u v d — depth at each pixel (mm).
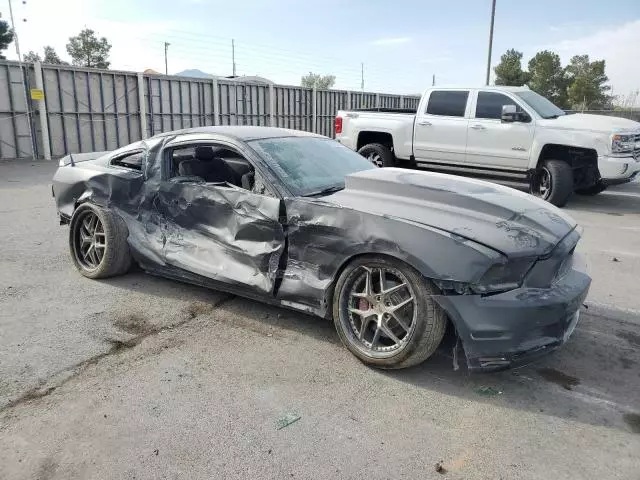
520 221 3369
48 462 2504
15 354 3533
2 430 2730
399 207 3414
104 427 2771
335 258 3480
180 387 3170
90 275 4980
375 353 3385
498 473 2484
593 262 6004
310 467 2498
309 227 3568
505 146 9656
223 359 3523
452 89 10344
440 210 3375
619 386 3309
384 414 2945
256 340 3809
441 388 3234
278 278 3779
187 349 3654
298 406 3000
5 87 14945
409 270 3189
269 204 3760
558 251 3229
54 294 4621
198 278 4336
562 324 3180
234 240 4008
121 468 2471
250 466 2496
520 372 3457
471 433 2795
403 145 10859
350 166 4609
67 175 5211
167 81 19016
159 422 2822
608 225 8023
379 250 3250
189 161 4703
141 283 4930
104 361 3465
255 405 3000
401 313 3324
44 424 2787
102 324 4027
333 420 2875
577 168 9648
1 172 12734
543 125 9227
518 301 3020
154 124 18875
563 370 3494
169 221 4504
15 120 15281
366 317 3426
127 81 17781
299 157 4297
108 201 4855
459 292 3072
